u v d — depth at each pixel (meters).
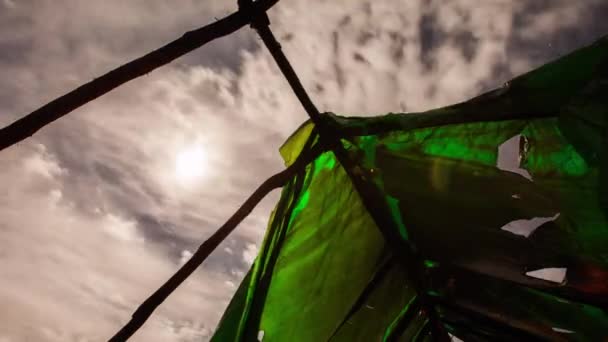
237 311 1.37
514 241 1.53
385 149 1.49
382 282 1.81
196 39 1.10
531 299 1.66
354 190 1.61
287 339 1.63
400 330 1.96
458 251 1.64
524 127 1.38
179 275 1.21
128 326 1.15
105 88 1.01
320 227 1.61
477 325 1.90
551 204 1.43
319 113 1.44
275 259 1.49
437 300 1.86
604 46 1.22
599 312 1.55
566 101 1.26
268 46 1.29
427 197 1.55
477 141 1.43
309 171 1.52
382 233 1.66
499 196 1.48
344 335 1.84
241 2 1.18
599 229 1.38
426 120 1.40
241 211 1.30
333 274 1.68
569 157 1.35
